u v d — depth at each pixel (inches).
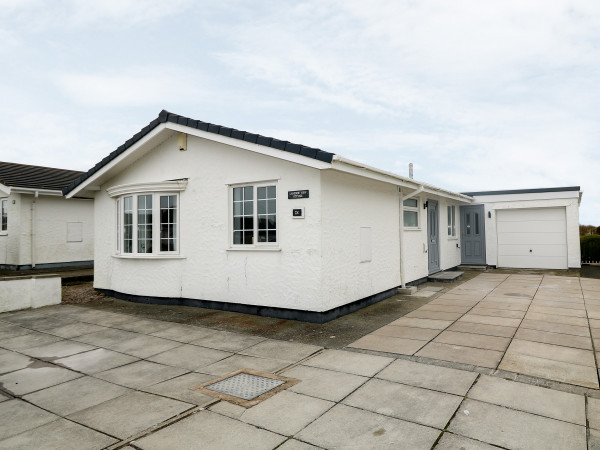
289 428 141.9
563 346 224.2
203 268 344.2
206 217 343.0
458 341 237.6
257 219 317.1
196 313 327.0
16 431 144.9
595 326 265.1
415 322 287.4
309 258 288.7
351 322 291.0
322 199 286.0
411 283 446.0
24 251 625.6
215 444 132.9
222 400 166.1
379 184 374.0
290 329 273.7
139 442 135.4
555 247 605.3
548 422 141.4
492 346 226.2
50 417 155.3
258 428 142.6
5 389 183.6
